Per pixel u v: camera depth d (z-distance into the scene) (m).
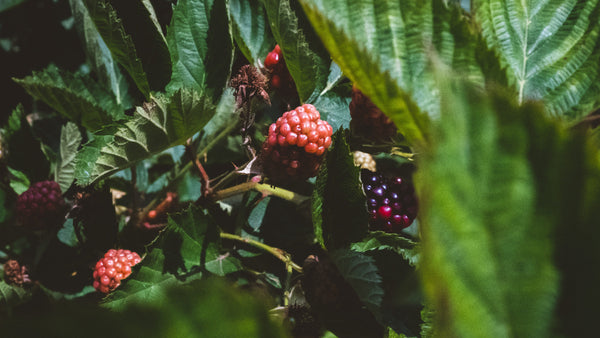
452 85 0.14
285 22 0.26
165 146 0.28
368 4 0.21
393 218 0.27
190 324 0.17
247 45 0.30
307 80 0.28
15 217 0.32
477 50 0.22
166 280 0.26
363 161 0.29
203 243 0.27
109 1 0.27
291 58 0.27
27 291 0.30
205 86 0.29
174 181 0.32
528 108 0.14
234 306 0.17
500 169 0.14
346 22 0.21
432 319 0.23
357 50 0.20
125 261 0.28
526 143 0.14
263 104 0.29
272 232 0.30
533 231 0.14
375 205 0.27
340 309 0.26
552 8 0.25
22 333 0.16
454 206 0.14
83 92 0.32
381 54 0.21
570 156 0.14
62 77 0.31
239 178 0.31
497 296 0.14
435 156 0.14
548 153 0.14
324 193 0.26
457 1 0.24
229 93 0.31
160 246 0.27
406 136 0.21
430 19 0.21
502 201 0.14
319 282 0.26
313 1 0.20
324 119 0.31
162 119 0.26
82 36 0.33
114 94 0.32
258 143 0.29
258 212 0.30
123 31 0.27
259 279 0.28
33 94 0.30
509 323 0.15
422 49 0.21
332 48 0.20
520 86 0.24
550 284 0.14
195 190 0.32
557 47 0.25
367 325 0.26
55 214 0.30
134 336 0.17
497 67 0.22
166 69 0.29
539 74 0.24
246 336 0.17
